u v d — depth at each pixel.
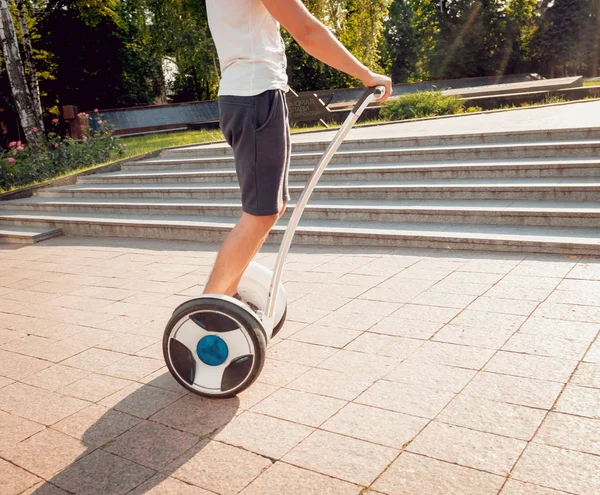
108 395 2.93
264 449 2.30
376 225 5.74
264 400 2.70
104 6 28.88
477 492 1.91
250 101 2.38
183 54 29.38
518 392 2.53
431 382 2.70
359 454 2.20
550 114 10.00
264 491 2.04
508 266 4.27
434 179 6.51
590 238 4.43
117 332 3.85
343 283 4.32
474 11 43.09
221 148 9.88
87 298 4.75
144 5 29.53
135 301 4.52
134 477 2.21
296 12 2.25
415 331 3.30
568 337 3.00
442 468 2.06
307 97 16.75
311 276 4.59
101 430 2.59
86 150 13.03
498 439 2.20
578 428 2.22
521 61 45.25
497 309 3.48
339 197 6.68
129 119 24.95
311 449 2.27
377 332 3.35
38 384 3.15
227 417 2.59
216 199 7.84
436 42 43.84
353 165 7.44
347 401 2.61
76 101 33.66
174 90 40.53
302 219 6.34
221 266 2.61
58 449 2.46
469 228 5.20
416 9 45.66
